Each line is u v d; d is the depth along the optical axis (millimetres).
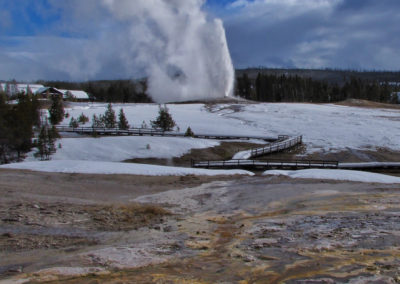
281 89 147500
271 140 50469
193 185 20891
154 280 6695
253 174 25922
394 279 6316
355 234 9516
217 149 44281
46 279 6805
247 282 6508
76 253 8531
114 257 8125
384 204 14383
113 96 137875
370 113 75562
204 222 12164
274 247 8680
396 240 8773
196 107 87625
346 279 6398
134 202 15938
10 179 20719
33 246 9070
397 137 49688
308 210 13656
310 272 6848
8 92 107812
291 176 24125
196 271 7176
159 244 9266
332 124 60781
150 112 77938
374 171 32156
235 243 9281
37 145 39531
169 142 45031
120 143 44031
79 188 19391
